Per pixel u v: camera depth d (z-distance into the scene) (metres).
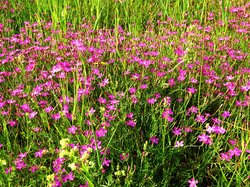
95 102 0.62
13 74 0.68
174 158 0.52
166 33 0.88
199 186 0.52
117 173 0.44
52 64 0.74
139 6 1.13
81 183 0.47
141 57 0.78
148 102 0.58
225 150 0.53
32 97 0.59
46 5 1.08
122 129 0.55
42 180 0.47
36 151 0.53
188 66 0.68
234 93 0.61
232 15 1.02
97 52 0.73
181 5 1.15
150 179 0.47
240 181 0.47
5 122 0.54
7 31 0.92
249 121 0.58
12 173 0.46
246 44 0.85
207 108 0.63
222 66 0.71
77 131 0.51
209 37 0.82
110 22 1.07
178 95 0.63
